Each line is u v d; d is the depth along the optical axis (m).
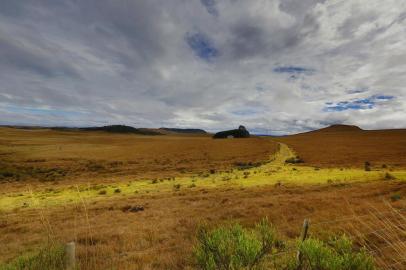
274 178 35.47
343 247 4.12
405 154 60.88
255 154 74.94
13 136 157.50
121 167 59.38
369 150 71.94
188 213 16.09
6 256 9.61
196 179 38.38
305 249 4.12
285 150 84.75
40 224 15.12
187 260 7.54
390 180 29.11
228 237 4.41
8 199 28.27
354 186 25.80
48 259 4.98
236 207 16.48
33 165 62.41
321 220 11.97
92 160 69.81
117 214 17.59
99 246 9.06
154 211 17.62
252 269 4.32
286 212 14.47
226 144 103.31
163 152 84.81
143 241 10.21
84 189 32.88
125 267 7.25
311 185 28.47
